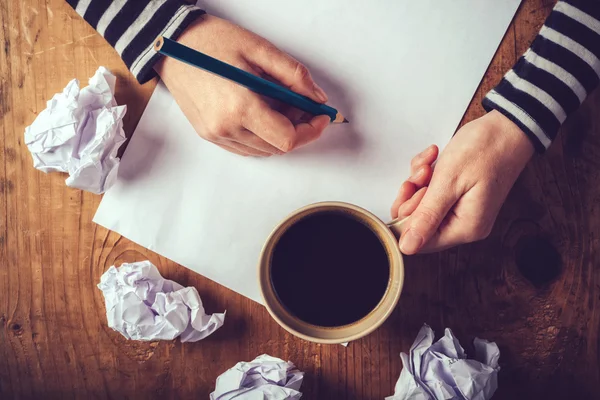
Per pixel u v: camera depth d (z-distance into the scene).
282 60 0.64
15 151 0.72
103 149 0.67
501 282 0.70
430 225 0.60
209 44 0.65
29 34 0.71
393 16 0.68
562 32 0.64
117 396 0.71
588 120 0.70
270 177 0.70
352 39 0.69
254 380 0.67
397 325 0.70
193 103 0.65
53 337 0.72
